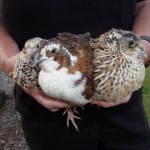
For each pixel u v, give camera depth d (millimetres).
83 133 608
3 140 999
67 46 456
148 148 655
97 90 465
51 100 484
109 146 629
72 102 470
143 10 625
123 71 464
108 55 464
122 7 573
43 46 461
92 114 594
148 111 1041
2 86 1153
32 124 627
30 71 484
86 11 562
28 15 568
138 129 633
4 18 589
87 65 458
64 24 568
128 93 483
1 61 571
